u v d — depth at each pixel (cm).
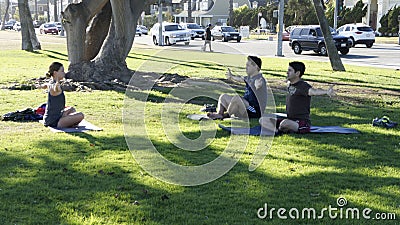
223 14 7806
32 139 784
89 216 496
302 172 640
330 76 1791
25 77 1596
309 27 3172
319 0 2017
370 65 2330
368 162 693
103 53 1509
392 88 1493
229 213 510
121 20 1505
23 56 2548
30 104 1102
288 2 6184
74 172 625
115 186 578
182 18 7950
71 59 1539
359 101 1241
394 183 605
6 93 1261
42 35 5938
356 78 1734
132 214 502
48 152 712
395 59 2711
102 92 1302
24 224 473
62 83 1338
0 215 492
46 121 878
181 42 3775
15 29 7812
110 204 524
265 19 6794
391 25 5147
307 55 3098
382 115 1051
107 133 834
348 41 3056
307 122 861
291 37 3275
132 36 1546
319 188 583
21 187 568
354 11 5456
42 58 2445
